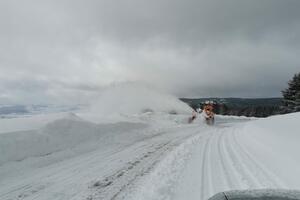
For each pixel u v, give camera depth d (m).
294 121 15.41
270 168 8.35
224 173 7.96
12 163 9.02
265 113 83.00
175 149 12.45
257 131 18.08
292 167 8.02
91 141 13.91
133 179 7.52
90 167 9.05
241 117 53.50
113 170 8.61
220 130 22.84
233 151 11.75
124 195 6.24
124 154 11.36
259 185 6.73
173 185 6.84
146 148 12.92
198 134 19.39
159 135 18.50
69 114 16.25
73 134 13.69
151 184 6.92
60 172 8.40
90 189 6.73
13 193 6.53
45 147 11.14
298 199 2.54
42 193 6.50
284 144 11.24
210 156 10.58
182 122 32.12
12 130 11.06
